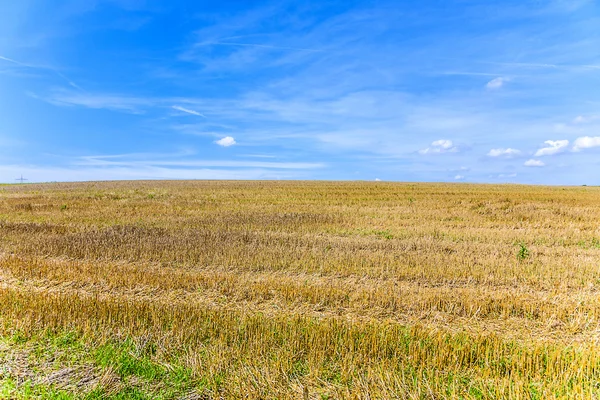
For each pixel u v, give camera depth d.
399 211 23.42
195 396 4.59
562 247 13.66
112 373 5.01
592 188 45.50
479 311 7.32
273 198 30.88
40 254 12.20
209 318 6.50
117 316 6.54
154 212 23.16
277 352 5.40
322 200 29.47
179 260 11.29
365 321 6.96
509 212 22.95
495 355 5.33
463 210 23.89
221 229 17.08
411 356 5.32
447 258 11.55
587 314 7.13
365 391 4.62
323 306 7.74
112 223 18.95
